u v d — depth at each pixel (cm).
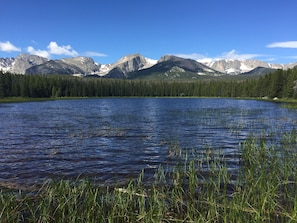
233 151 2027
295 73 11350
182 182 1220
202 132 3006
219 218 866
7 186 1250
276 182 1128
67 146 2236
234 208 820
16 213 873
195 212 891
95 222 825
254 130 3100
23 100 12506
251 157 1647
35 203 998
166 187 1190
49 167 1608
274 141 2323
